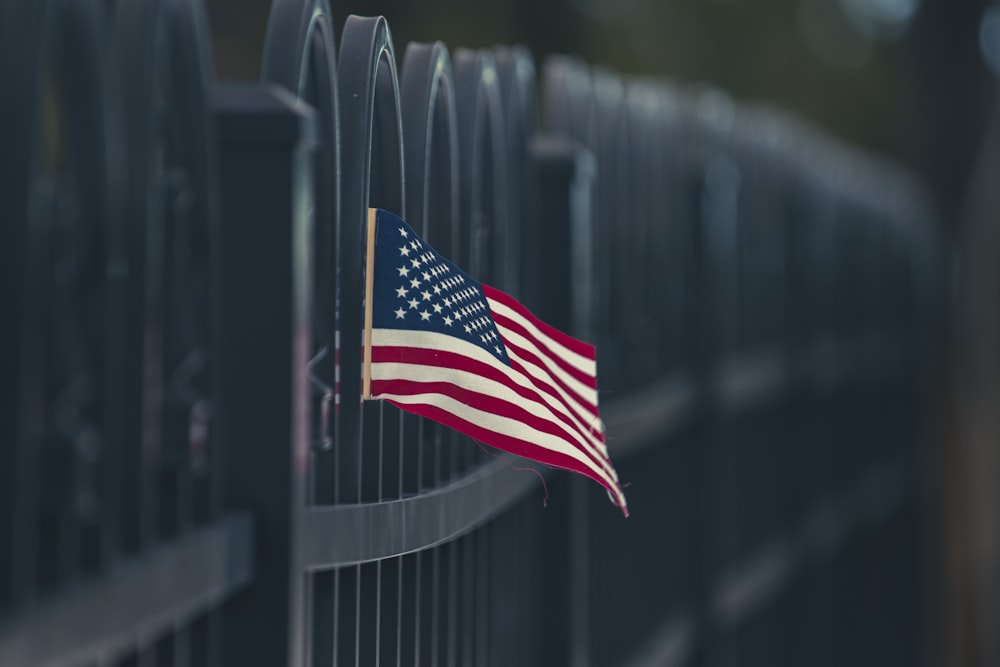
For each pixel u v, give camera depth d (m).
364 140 5.36
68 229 3.63
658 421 10.69
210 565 4.27
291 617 4.68
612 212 10.01
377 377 5.45
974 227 25.88
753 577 13.89
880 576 21.52
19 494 3.28
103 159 3.59
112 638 3.67
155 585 3.89
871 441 20.55
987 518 24.89
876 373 20.83
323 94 5.14
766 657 14.84
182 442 4.21
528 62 8.38
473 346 5.70
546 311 8.52
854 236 19.30
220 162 4.59
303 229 4.73
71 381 3.62
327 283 5.27
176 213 4.26
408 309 5.50
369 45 5.40
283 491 4.65
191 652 4.46
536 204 8.46
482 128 7.17
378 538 5.50
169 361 4.26
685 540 12.30
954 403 24.91
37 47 3.31
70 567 3.55
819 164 17.50
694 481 12.37
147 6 3.91
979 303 25.92
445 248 6.39
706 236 12.17
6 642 3.19
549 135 9.05
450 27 52.69
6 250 3.28
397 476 5.89
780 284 15.30
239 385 4.63
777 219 15.14
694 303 12.25
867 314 20.14
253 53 45.59
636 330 10.46
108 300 3.62
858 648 19.84
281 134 4.55
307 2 4.87
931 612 24.39
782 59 84.75
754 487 14.17
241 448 4.65
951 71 24.97
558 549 8.52
